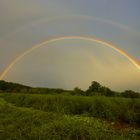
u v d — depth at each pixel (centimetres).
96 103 2177
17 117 1841
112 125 1842
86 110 2156
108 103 2147
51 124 1499
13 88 5412
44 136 1338
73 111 2150
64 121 1562
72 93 3428
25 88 5072
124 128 1778
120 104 2192
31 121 1669
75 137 1360
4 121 1750
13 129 1538
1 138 1404
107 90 3472
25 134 1430
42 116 1778
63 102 2273
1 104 2381
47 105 2278
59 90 4169
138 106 2181
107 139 1361
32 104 2450
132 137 1462
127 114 2033
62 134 1366
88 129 1439
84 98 2309
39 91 4256
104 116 2050
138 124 1967
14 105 2548
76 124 1503
